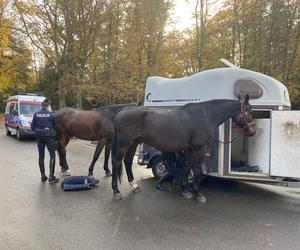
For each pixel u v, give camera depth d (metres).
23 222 5.29
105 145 8.77
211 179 9.22
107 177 8.87
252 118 7.46
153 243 4.64
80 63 23.22
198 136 6.73
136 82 22.47
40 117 7.89
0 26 26.66
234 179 7.47
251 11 21.08
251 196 7.48
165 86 8.79
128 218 5.65
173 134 6.68
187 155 7.05
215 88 7.78
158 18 23.03
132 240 4.72
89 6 22.56
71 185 7.34
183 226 5.35
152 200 6.82
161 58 23.33
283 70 20.80
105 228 5.15
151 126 6.71
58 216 5.63
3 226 5.10
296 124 6.85
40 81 35.59
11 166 9.83
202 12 21.72
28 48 31.03
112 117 8.43
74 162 11.02
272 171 7.11
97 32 23.14
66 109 9.05
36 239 4.65
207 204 6.70
